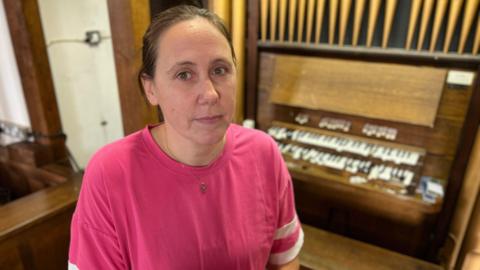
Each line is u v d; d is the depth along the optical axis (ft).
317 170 6.36
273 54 6.91
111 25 5.28
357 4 5.68
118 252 2.75
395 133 6.12
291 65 6.66
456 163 5.52
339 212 7.22
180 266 2.68
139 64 5.28
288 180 3.34
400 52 5.64
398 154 5.99
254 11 6.57
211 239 2.72
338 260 5.48
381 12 5.68
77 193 6.26
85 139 8.70
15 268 5.41
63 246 6.11
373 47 5.86
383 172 5.99
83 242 2.75
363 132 6.40
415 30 5.49
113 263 2.76
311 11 6.16
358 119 6.43
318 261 5.46
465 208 5.44
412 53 5.55
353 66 6.09
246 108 7.38
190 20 2.36
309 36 6.37
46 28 7.33
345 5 5.76
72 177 6.93
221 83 2.41
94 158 2.71
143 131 2.79
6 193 8.46
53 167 7.78
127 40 5.20
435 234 6.09
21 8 6.83
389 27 5.60
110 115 9.14
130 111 5.65
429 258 6.30
